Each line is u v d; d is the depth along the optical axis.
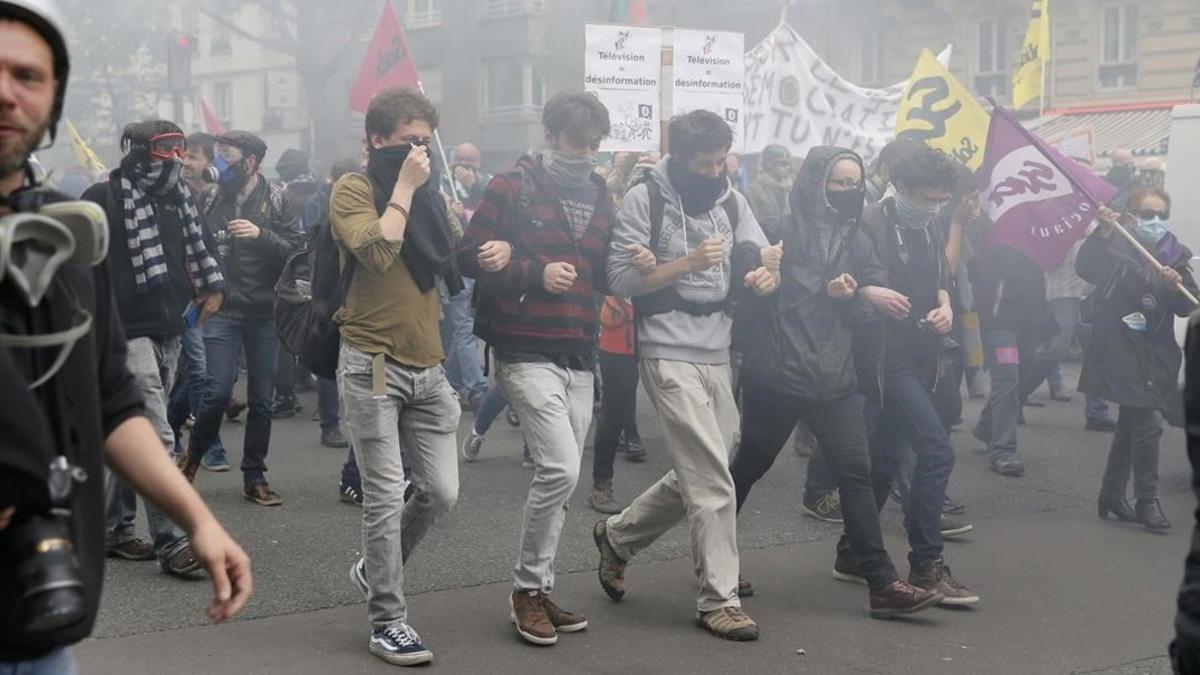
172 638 4.71
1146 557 6.14
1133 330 6.55
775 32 11.99
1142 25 27.91
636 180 5.14
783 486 7.58
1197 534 2.10
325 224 4.52
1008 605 5.35
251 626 4.87
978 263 7.90
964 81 30.08
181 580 5.44
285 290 4.87
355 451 4.50
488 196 4.71
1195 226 8.44
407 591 5.36
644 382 4.96
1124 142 22.67
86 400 2.03
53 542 1.82
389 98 4.47
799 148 12.08
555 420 4.66
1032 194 7.13
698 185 4.87
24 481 1.77
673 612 5.15
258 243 6.63
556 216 4.77
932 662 4.62
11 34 1.93
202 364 6.61
